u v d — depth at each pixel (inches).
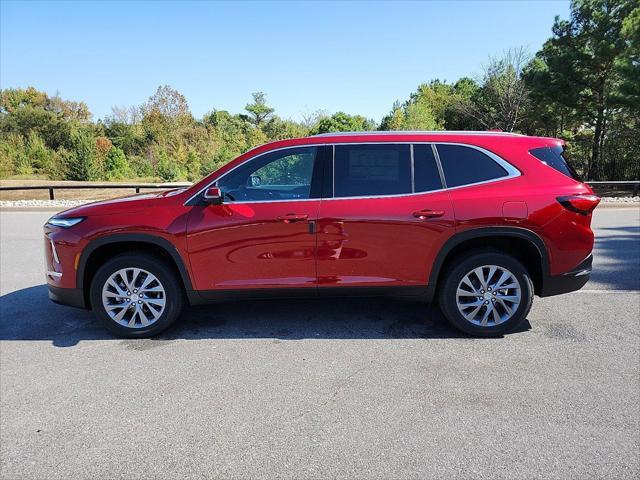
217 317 184.4
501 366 138.2
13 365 142.6
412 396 121.1
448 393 122.5
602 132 1025.5
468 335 162.2
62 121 2191.2
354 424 108.5
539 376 131.6
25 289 227.6
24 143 1647.4
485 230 152.6
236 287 156.9
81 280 158.7
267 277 157.0
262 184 159.9
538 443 100.4
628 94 774.5
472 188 155.3
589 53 911.7
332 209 153.6
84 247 155.6
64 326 176.1
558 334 163.2
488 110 1269.7
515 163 157.2
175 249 154.5
